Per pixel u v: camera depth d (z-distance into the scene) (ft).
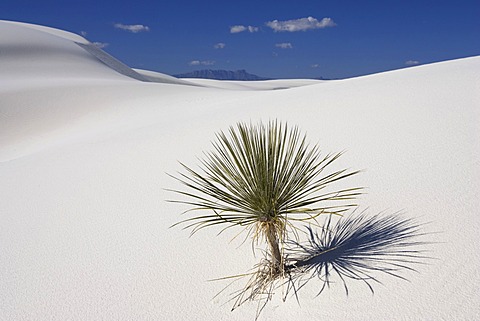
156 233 14.25
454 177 12.76
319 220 11.82
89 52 283.18
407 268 8.82
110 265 12.61
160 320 9.50
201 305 9.70
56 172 28.53
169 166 23.39
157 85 110.83
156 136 32.91
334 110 26.91
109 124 64.75
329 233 11.07
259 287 9.66
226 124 30.83
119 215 17.04
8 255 14.90
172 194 18.26
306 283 9.21
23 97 93.30
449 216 10.46
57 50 242.58
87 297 11.07
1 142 73.77
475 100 21.63
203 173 20.52
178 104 73.82
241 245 11.78
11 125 80.43
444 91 25.17
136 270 11.94
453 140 16.29
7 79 152.66
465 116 19.13
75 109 86.28
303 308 8.58
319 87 42.96
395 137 18.49
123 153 29.53
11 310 11.14
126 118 68.33
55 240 15.65
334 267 9.45
